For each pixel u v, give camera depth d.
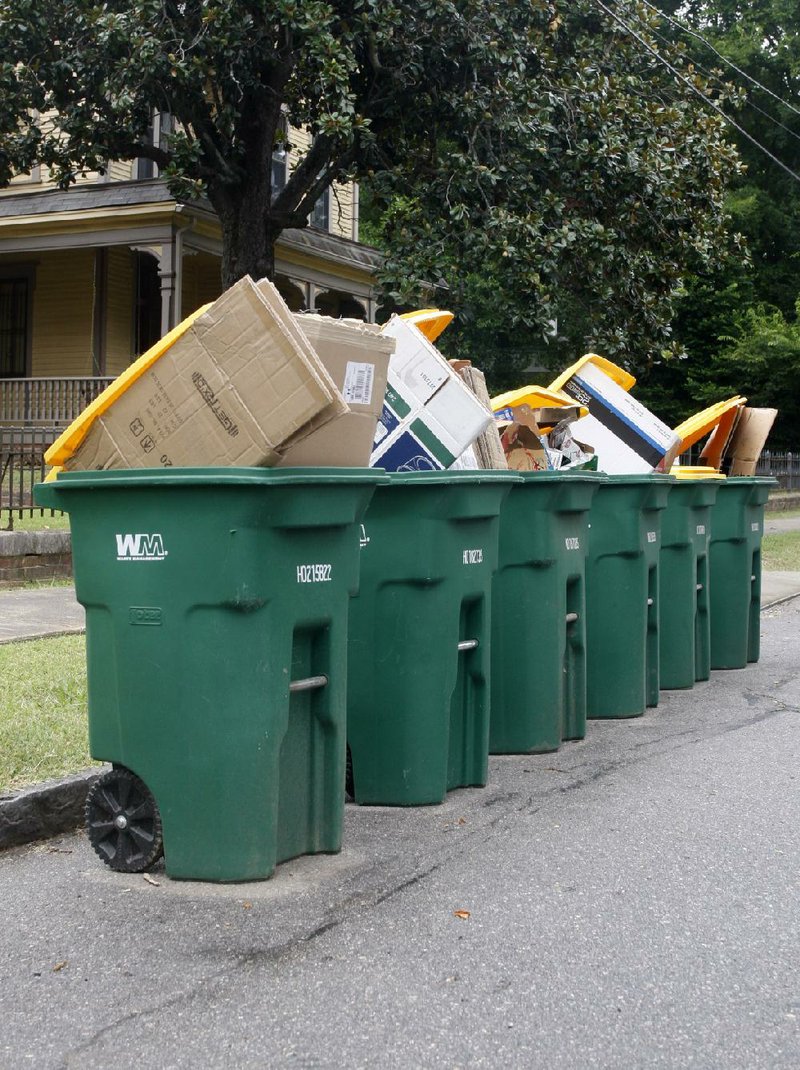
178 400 4.54
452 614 5.91
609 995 3.74
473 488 5.87
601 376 8.55
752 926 4.34
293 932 4.21
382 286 15.09
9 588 11.90
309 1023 3.53
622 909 4.50
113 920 4.31
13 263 22.44
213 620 4.52
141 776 4.68
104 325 21.72
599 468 8.41
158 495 4.50
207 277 23.86
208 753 4.58
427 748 5.88
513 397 7.73
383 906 4.48
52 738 6.11
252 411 4.42
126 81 13.93
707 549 9.60
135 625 4.62
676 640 9.27
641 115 15.99
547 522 6.92
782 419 35.00
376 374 4.95
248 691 4.55
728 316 32.69
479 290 24.94
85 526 4.71
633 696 8.20
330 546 4.80
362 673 5.88
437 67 15.20
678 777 6.54
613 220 15.84
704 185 16.75
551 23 15.65
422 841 5.32
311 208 16.42
